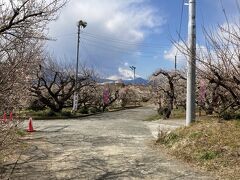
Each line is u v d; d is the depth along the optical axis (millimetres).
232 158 10625
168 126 24703
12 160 11711
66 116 35969
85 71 46344
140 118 35594
